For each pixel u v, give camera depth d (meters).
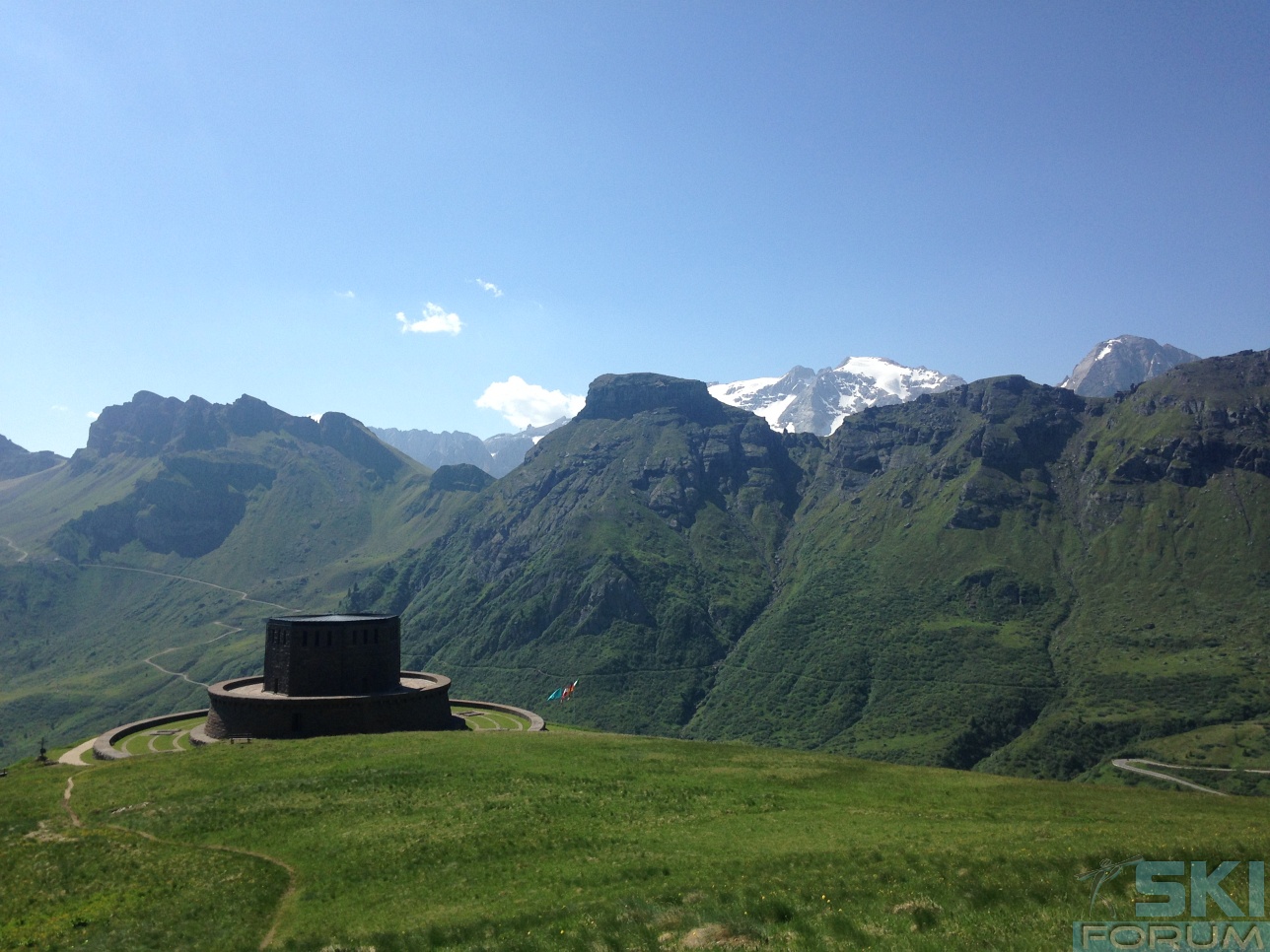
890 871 40.06
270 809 58.75
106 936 41.31
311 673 98.31
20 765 89.81
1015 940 31.31
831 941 32.12
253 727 93.94
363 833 53.34
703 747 80.62
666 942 33.59
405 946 36.88
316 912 43.22
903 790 64.38
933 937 31.78
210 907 44.06
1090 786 68.00
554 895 41.94
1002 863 40.34
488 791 61.69
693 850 47.56
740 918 34.69
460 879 45.84
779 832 51.34
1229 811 59.09
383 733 85.81
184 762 73.25
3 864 51.50
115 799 63.28
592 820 55.12
